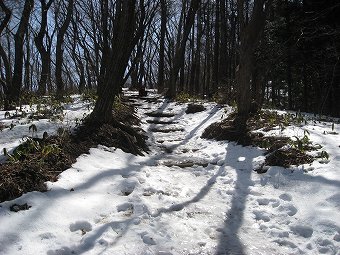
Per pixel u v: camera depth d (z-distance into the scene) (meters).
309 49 14.09
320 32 13.36
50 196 4.05
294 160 5.34
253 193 4.77
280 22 15.08
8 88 11.26
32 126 5.40
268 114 8.09
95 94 11.15
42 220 3.57
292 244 3.56
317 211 3.96
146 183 5.00
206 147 7.45
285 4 14.27
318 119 8.72
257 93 10.91
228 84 13.20
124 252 3.26
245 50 7.70
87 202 4.13
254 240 3.67
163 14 20.19
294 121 7.70
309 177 4.77
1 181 4.02
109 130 6.63
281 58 14.69
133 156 6.31
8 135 5.99
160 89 17.70
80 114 7.75
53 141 5.43
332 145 5.70
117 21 7.31
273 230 3.80
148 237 3.55
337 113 13.88
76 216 3.81
